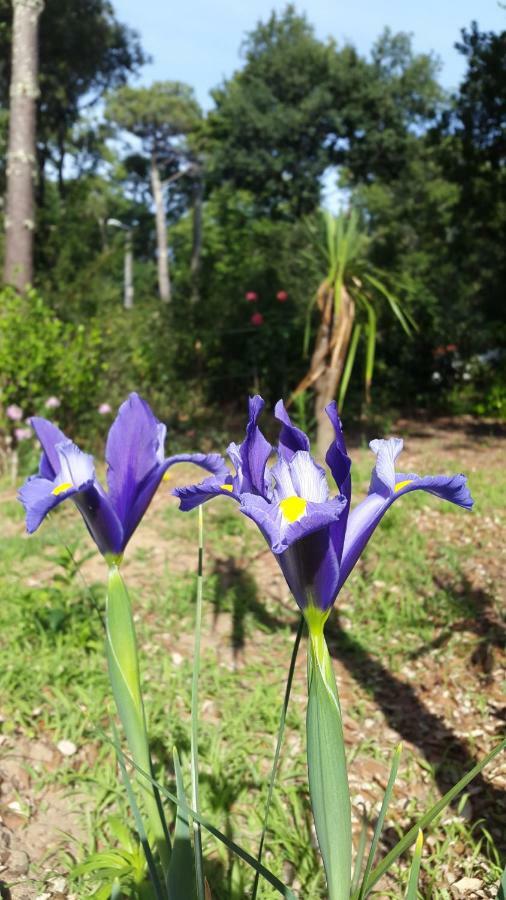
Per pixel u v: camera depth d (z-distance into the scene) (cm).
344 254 784
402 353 1409
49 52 2214
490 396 1327
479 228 1373
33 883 254
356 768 322
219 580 527
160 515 666
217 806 291
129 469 167
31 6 968
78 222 1580
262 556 575
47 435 167
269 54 3186
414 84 3153
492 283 1428
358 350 1092
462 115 1288
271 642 445
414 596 486
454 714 360
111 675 163
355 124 3147
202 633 451
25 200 984
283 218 3334
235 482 134
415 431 1123
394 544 562
